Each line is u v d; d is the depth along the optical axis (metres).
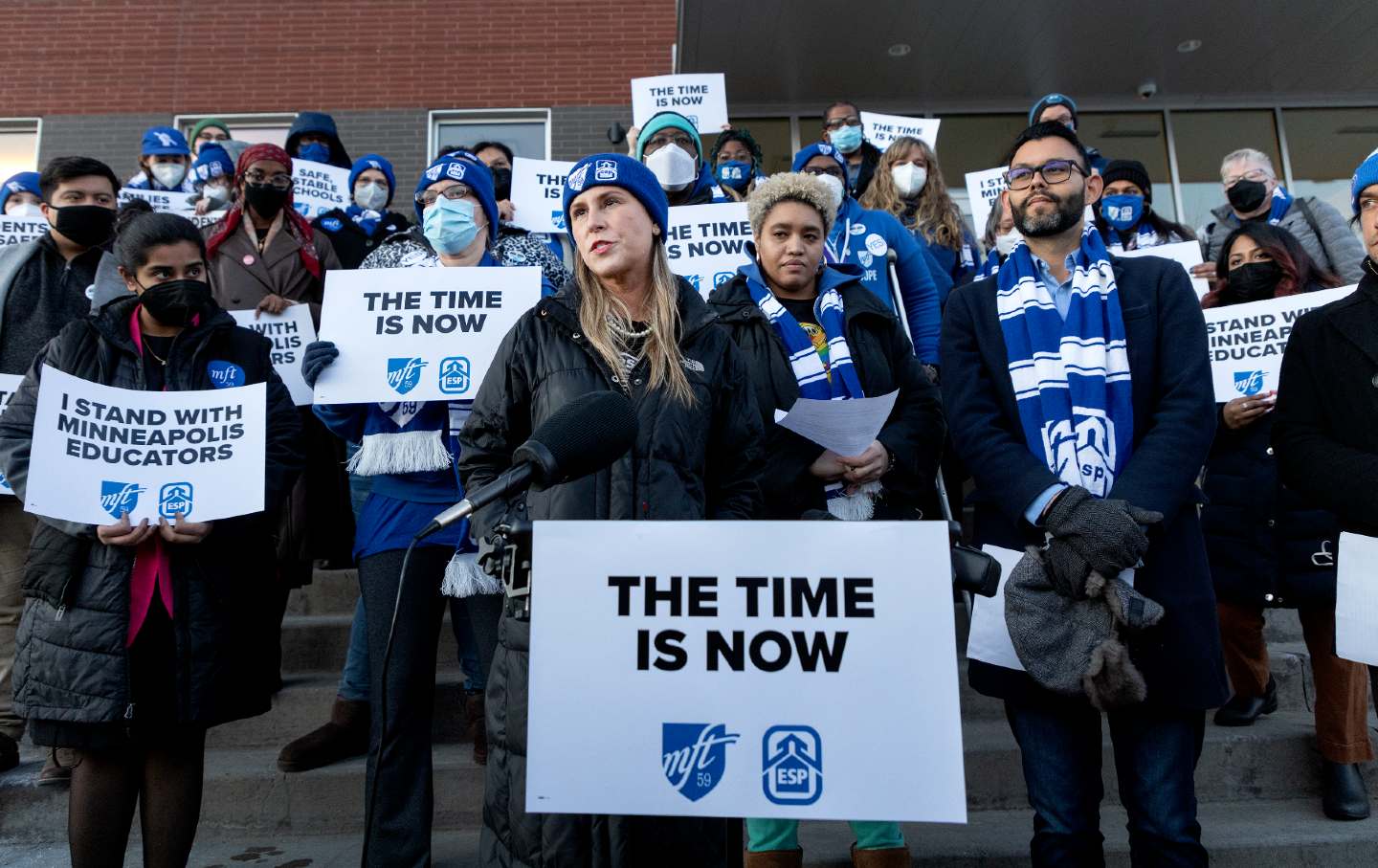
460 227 3.06
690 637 1.44
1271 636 4.05
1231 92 7.58
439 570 2.70
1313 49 6.87
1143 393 2.21
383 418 2.83
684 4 6.07
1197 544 2.13
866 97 7.43
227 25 8.70
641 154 4.09
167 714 2.28
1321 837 2.78
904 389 2.88
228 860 2.89
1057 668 1.96
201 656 2.33
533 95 8.62
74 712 2.21
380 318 2.85
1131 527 1.90
